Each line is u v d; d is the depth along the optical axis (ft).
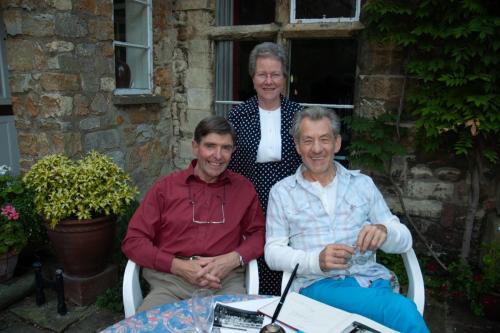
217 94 12.05
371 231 4.87
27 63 8.36
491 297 7.74
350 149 9.78
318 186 5.57
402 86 9.25
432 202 9.66
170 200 5.88
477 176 8.88
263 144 6.70
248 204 6.08
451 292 8.65
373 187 5.67
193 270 5.40
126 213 8.93
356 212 5.43
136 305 5.69
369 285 5.24
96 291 8.13
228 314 4.14
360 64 9.71
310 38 10.32
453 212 9.52
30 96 8.49
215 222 5.84
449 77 8.20
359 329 3.86
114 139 10.03
